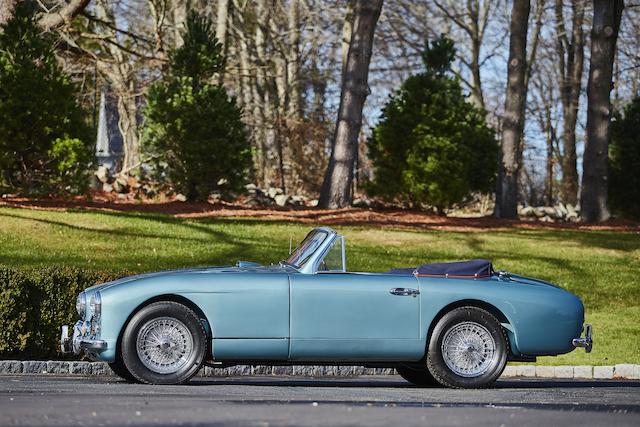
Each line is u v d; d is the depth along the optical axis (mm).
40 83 35656
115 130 87000
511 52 48625
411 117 45188
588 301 29516
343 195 44969
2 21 39938
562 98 78188
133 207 39469
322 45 77688
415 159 44938
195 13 42375
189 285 14805
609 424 10047
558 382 18578
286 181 64562
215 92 40781
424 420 9930
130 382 15625
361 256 32969
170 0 60125
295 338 15008
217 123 40625
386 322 15211
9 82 35281
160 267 29219
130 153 60969
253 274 15086
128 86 58375
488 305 15609
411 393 14008
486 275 15914
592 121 48312
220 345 14836
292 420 9672
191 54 41250
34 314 19500
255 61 71812
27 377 16688
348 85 45188
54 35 43719
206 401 11656
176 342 14742
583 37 74938
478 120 52062
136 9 66562
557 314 15750
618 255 36188
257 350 14938
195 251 31703
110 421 9430
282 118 64250
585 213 48312
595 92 48281
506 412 11023
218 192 41750
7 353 19422
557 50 80812
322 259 15281
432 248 35344
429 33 77125
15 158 35844
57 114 36219
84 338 14781
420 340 15305
